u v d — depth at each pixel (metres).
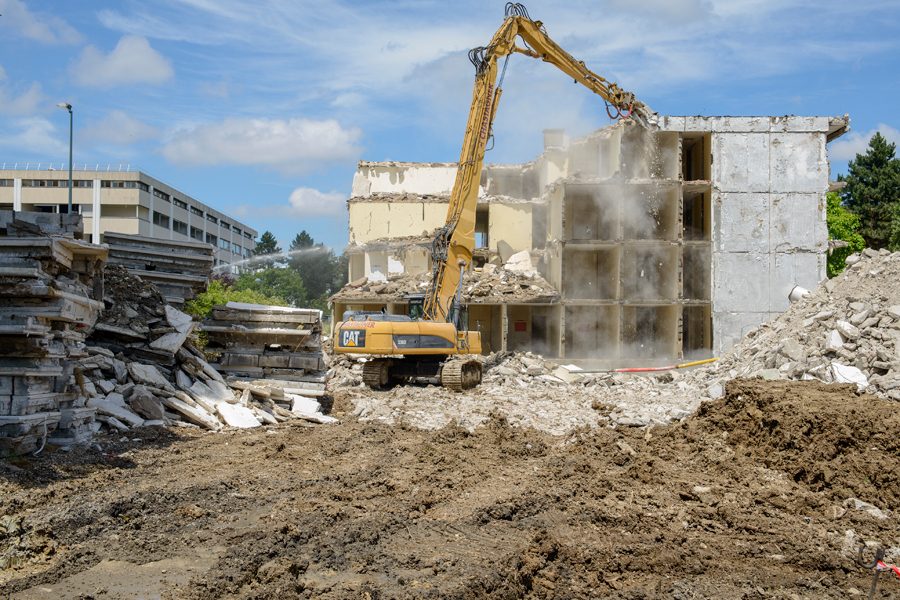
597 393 18.62
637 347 33.59
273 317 15.27
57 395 9.74
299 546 6.64
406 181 37.56
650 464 10.05
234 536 6.77
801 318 16.52
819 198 31.73
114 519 7.26
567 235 34.41
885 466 8.75
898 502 8.23
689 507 8.21
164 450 10.45
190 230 79.38
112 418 11.03
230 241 92.56
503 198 35.66
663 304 31.11
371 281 33.84
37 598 5.38
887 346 13.62
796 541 7.11
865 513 8.00
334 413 14.75
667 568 6.41
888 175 62.34
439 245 20.45
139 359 13.26
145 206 67.81
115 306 13.41
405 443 11.84
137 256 15.54
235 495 8.31
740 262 31.50
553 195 33.44
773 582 6.19
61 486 8.01
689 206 34.28
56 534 6.72
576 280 34.03
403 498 8.48
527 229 35.53
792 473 9.33
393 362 20.12
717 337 31.34
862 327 14.39
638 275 32.84
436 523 7.56
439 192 37.38
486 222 38.03
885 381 12.60
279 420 13.55
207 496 8.23
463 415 14.84
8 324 8.83
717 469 9.99
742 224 31.55
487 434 12.66
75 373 10.39
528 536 7.20
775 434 10.34
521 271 33.44
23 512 7.11
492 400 17.17
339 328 18.38
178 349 13.56
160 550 6.51
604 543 7.00
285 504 8.02
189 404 12.52
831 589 6.10
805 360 14.62
